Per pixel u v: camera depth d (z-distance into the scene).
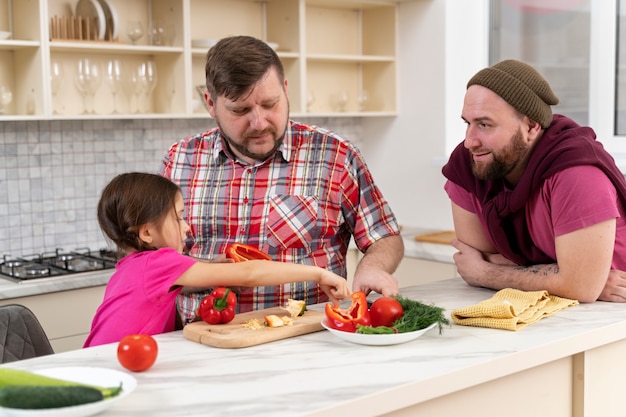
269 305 2.05
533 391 1.61
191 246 2.18
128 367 1.42
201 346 1.62
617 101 3.52
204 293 2.08
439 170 4.01
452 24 3.91
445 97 3.93
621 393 1.81
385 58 4.08
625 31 3.46
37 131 3.26
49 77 2.95
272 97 1.88
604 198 1.82
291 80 3.75
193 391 1.31
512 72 1.86
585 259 1.83
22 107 3.11
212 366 1.46
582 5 3.57
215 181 2.16
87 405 1.16
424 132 4.06
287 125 2.06
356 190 2.13
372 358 1.49
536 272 1.96
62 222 3.36
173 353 1.56
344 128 4.35
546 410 1.65
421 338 1.64
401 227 4.10
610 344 1.77
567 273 1.87
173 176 2.21
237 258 1.87
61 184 3.34
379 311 1.66
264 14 3.85
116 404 1.25
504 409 1.55
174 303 1.87
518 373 1.58
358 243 2.16
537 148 1.92
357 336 1.56
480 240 2.19
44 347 1.89
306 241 2.09
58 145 3.32
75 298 2.88
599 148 1.90
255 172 2.12
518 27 3.84
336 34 4.19
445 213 4.01
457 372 1.41
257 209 2.10
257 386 1.33
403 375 1.38
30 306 2.77
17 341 1.85
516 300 1.82
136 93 3.27
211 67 1.89
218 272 1.73
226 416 1.19
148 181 1.83
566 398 1.70
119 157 3.50
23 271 2.92
